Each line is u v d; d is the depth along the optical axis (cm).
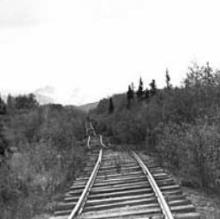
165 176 1027
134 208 684
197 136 926
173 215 598
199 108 1295
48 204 834
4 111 2762
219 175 824
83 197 809
